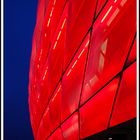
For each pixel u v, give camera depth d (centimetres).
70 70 4284
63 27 4678
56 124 5972
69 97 4456
